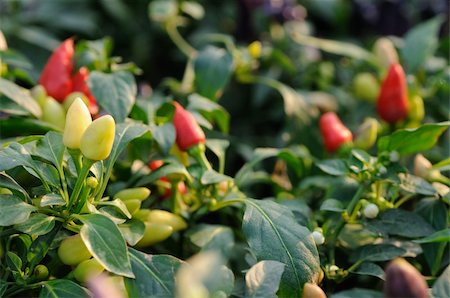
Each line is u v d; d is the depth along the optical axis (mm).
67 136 541
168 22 894
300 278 561
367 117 813
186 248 635
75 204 550
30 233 531
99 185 558
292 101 806
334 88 867
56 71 673
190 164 647
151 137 630
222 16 1000
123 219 559
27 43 949
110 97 639
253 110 891
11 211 530
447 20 982
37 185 602
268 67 889
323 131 700
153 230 590
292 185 724
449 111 783
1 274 557
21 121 639
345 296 564
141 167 633
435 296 517
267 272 538
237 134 880
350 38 1006
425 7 1044
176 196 627
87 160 538
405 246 611
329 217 643
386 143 631
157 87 993
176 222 610
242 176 654
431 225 623
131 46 1001
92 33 998
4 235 541
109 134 535
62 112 654
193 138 630
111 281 545
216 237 615
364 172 618
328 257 612
